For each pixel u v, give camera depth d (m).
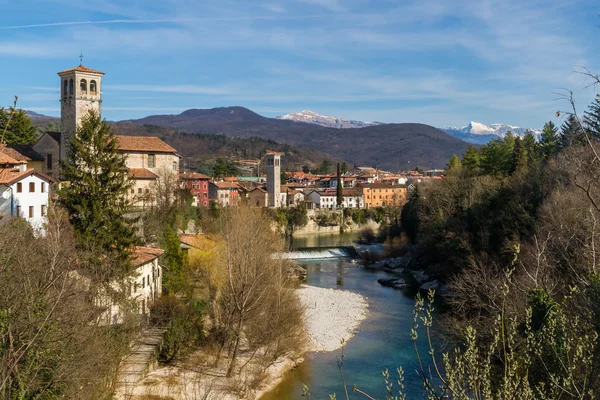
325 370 44.91
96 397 27.80
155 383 38.84
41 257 30.34
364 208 175.38
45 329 23.16
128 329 37.00
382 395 38.78
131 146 92.44
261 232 66.69
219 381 40.91
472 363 10.52
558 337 14.53
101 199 47.19
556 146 95.69
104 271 37.84
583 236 30.95
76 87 78.00
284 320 45.38
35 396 22.58
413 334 11.56
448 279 70.69
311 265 102.06
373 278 87.69
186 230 88.56
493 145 106.19
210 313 52.66
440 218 80.69
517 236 52.50
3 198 53.34
